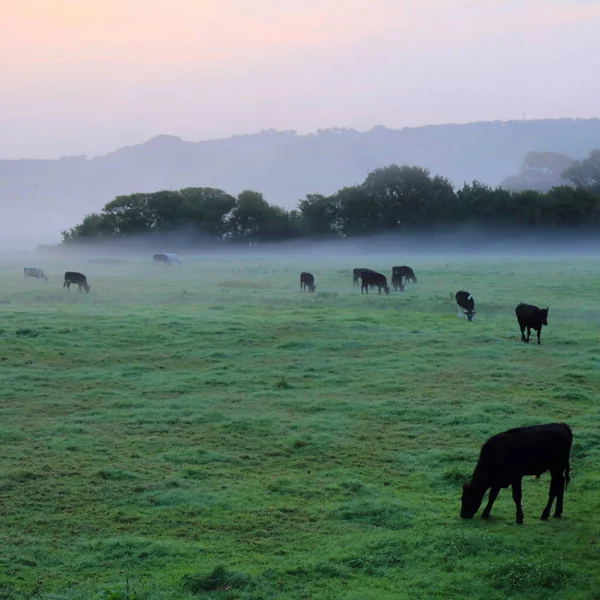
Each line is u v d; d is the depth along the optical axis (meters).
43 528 12.91
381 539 12.48
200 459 16.31
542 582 10.94
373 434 18.12
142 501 14.06
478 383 22.58
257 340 28.17
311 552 12.14
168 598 10.50
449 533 12.63
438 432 18.30
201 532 12.88
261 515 13.55
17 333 27.97
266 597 10.61
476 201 103.50
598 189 114.25
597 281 51.44
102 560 11.75
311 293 46.28
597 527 13.05
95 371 23.59
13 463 15.84
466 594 10.76
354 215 106.56
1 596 10.48
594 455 16.92
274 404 20.52
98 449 16.83
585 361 25.22
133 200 110.00
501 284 50.72
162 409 19.77
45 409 19.84
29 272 57.31
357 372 23.94
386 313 35.91
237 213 108.19
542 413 19.84
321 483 15.15
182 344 27.50
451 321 33.47
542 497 14.68
